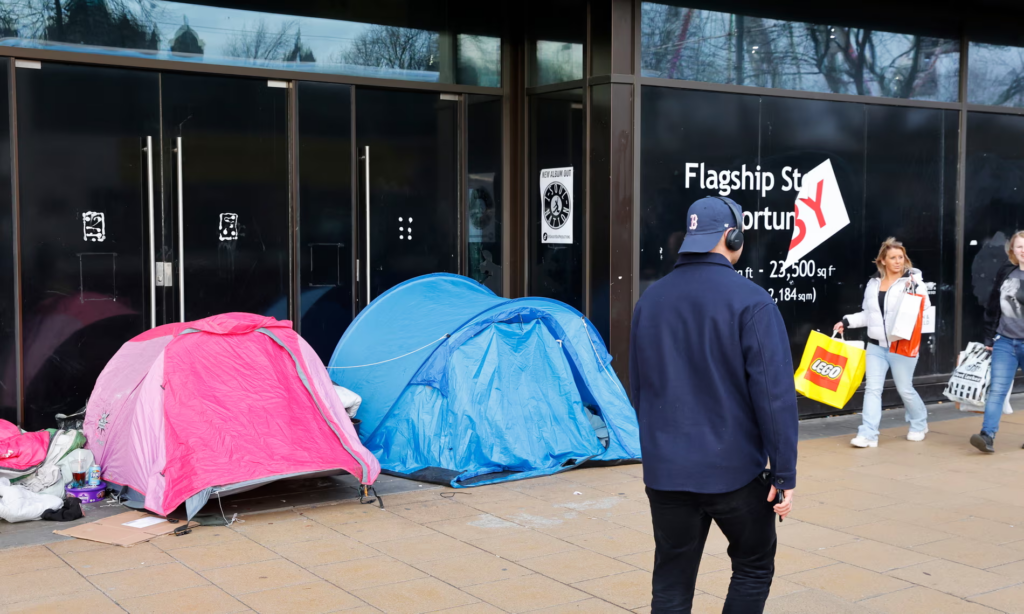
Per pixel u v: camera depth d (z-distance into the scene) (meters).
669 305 3.58
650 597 4.57
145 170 7.62
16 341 7.16
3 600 4.48
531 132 9.13
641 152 8.35
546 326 7.43
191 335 6.20
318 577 4.82
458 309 7.47
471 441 6.94
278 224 8.15
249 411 6.01
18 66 7.14
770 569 3.64
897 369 8.05
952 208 10.15
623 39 8.22
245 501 6.25
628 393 8.30
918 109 9.88
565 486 6.68
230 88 7.92
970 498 6.43
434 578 4.82
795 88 9.16
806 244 9.26
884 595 4.64
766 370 3.38
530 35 9.08
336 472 6.11
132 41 7.52
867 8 9.52
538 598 4.56
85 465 6.23
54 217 7.30
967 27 10.14
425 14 8.76
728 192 8.82
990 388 7.76
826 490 6.63
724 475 3.42
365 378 7.39
